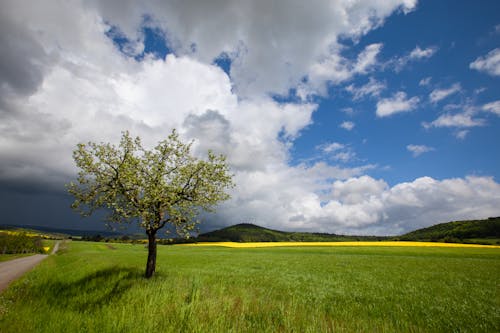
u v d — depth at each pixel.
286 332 7.97
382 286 18.44
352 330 8.58
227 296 11.50
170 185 16.92
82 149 16.14
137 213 15.81
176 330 7.43
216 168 18.12
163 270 22.86
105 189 16.25
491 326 10.27
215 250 70.12
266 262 36.44
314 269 28.44
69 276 18.05
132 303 9.68
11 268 29.64
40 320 8.49
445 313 11.88
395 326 10.05
